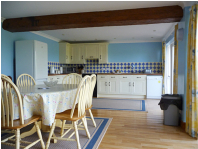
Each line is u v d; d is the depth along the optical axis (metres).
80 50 6.34
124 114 3.60
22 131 2.58
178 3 2.78
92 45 6.23
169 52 5.57
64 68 6.64
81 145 2.11
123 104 4.58
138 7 2.99
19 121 1.79
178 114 2.87
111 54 6.38
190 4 2.60
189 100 2.44
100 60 6.20
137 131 2.61
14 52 4.03
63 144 2.15
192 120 2.36
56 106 1.88
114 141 2.25
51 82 2.45
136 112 3.76
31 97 1.81
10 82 1.57
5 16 3.48
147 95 5.41
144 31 4.79
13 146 1.95
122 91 5.61
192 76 2.33
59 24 3.35
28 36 4.54
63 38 5.88
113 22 3.20
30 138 2.33
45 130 2.48
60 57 6.23
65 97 2.02
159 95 5.35
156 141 2.24
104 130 2.64
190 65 2.41
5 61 3.74
